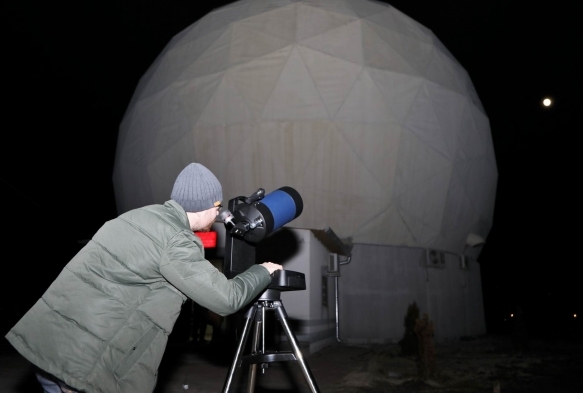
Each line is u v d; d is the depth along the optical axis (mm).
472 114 21375
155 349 2045
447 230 19562
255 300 2689
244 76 17594
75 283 2006
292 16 18625
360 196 17125
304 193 16984
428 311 18203
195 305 13234
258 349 3041
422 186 18172
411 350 12781
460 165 19672
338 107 16984
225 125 17391
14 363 9102
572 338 19484
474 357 12828
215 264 12812
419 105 18484
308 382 2605
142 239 2055
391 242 17922
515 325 14898
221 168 17469
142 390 1992
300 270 12938
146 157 19219
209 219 2395
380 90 17625
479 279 22031
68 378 1879
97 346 1932
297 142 16875
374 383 8609
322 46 17766
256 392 7125
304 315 12555
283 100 17062
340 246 15352
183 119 18266
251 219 2584
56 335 1932
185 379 8266
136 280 2037
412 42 20312
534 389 8352
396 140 17438
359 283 17047
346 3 20125
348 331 16516
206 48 19203
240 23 19031
